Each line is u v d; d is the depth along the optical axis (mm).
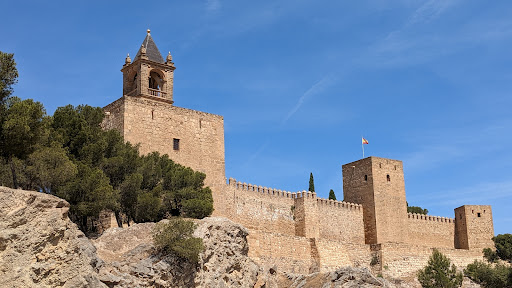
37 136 58656
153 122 80062
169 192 73812
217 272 64188
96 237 63750
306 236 97875
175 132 81562
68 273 49312
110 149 70812
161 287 57531
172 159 80562
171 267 58812
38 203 49906
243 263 69000
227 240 67812
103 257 58656
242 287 67312
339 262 93000
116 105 79750
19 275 46906
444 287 87812
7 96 57812
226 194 89938
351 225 107812
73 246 50375
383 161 112750
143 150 78500
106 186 62594
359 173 113062
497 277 93688
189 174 76562
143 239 61969
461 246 120375
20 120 55125
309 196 100375
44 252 48938
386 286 80250
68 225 51062
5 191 49094
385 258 98062
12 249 47469
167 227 60438
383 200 110688
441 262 90375
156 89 86312
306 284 80812
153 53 86062
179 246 59781
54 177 60312
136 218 69625
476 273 96625
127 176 69562
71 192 61750
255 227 93188
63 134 66750
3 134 55344
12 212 48438
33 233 48719
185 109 83250
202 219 68438
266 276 78562
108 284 53188
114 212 69375
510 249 112438
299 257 88125
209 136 84625
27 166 59781
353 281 79312
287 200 99500
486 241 119938
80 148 67812
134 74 86062
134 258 58594
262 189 96125
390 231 110000
